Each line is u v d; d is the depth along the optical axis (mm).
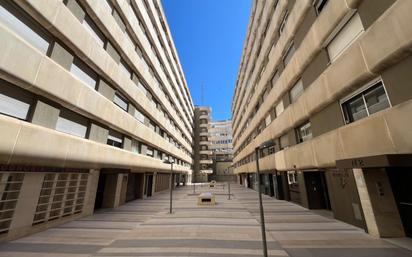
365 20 6414
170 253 5168
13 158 6043
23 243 6074
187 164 45688
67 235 6902
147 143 18781
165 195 21031
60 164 7941
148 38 18781
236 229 7375
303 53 10344
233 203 14023
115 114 12242
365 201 6445
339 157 7820
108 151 11531
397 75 5395
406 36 4887
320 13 8680
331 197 8711
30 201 7051
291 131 12953
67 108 8812
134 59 14789
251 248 5453
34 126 6754
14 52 5957
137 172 17719
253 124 23250
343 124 7867
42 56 6996
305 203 11391
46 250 5484
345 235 6293
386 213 6070
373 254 4789
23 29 6703
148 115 18734
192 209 11875
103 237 6637
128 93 14000
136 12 15688
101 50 10719
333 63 7961
